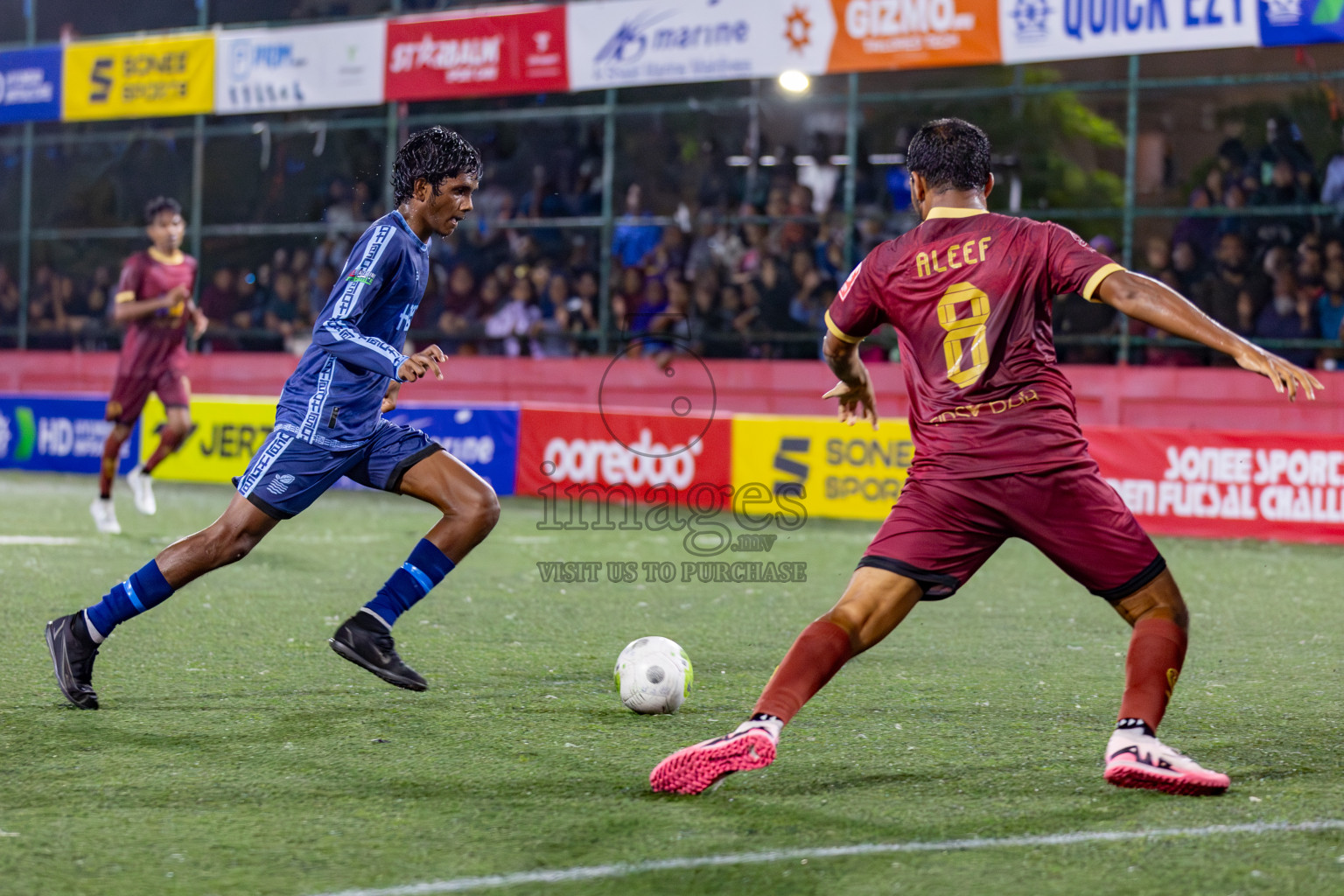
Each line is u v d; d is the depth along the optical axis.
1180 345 36.62
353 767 10.65
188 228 50.44
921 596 9.92
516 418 34.53
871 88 46.22
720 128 47.31
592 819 9.29
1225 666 15.48
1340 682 14.48
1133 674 9.84
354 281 12.05
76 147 52.69
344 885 7.97
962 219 9.91
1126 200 35.72
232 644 16.06
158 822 9.17
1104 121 43.53
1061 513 9.72
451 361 40.66
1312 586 22.52
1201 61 42.72
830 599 20.78
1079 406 34.66
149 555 24.33
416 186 12.52
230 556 12.39
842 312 10.42
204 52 42.06
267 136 48.25
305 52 41.00
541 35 38.41
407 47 39.94
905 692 13.75
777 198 42.47
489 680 14.25
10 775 10.30
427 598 20.22
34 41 47.00
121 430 27.56
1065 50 33.12
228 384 42.50
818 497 31.58
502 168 47.78
